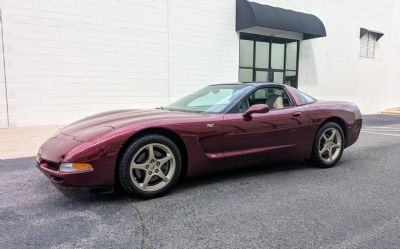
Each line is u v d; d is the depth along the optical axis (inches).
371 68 705.6
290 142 166.1
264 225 106.4
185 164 137.9
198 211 117.1
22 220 107.3
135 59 381.4
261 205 124.1
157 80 400.8
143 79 389.7
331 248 92.2
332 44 617.0
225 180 155.8
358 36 663.8
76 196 130.4
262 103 163.5
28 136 273.3
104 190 119.3
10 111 314.5
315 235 100.0
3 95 309.7
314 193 139.4
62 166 113.4
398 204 127.5
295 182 154.9
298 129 168.1
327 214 116.4
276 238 97.5
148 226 104.1
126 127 122.2
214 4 439.5
